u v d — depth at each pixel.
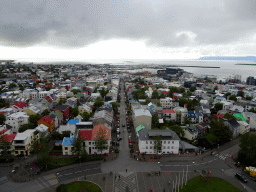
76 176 87.12
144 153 109.00
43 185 80.50
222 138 124.69
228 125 138.75
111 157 104.44
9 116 143.88
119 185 81.19
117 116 179.38
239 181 85.94
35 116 148.00
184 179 86.50
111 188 79.12
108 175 88.31
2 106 192.12
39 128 125.06
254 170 89.75
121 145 119.88
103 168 93.81
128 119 172.00
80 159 98.44
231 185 82.94
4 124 137.00
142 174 89.50
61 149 112.19
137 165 97.06
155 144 105.56
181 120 166.62
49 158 94.31
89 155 107.19
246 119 161.50
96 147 105.06
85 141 107.56
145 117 141.00
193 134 130.12
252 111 183.62
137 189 78.88
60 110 168.38
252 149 98.75
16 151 103.88
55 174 88.44
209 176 89.00
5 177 85.31
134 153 109.56
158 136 104.81
